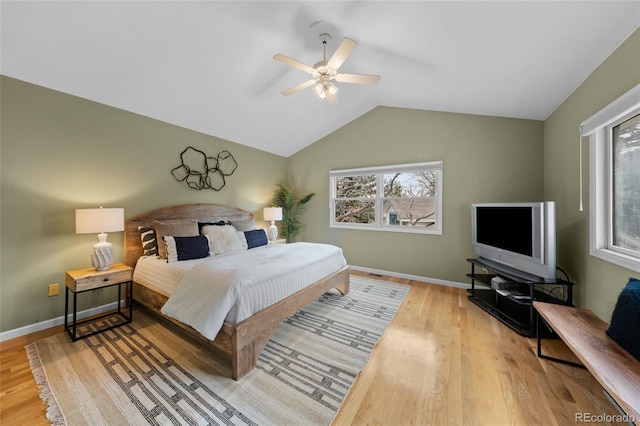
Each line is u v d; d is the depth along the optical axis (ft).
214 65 8.41
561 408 4.86
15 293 7.43
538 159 10.55
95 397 5.08
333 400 5.08
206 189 12.78
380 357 6.50
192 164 12.12
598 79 6.54
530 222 8.15
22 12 5.68
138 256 9.76
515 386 5.45
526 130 10.76
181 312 6.40
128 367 6.03
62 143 8.24
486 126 11.50
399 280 13.12
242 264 7.58
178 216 11.23
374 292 11.25
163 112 10.39
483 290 10.85
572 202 8.07
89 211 7.71
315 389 5.39
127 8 6.00
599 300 6.75
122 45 6.96
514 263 8.76
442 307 9.64
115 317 8.76
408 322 8.42
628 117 5.88
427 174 13.19
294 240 17.20
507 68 7.45
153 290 8.25
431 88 10.15
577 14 5.07
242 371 5.75
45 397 5.08
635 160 5.78
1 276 7.23
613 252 6.27
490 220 9.95
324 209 16.17
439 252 12.60
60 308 8.21
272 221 15.21
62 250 8.26
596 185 6.79
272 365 6.17
